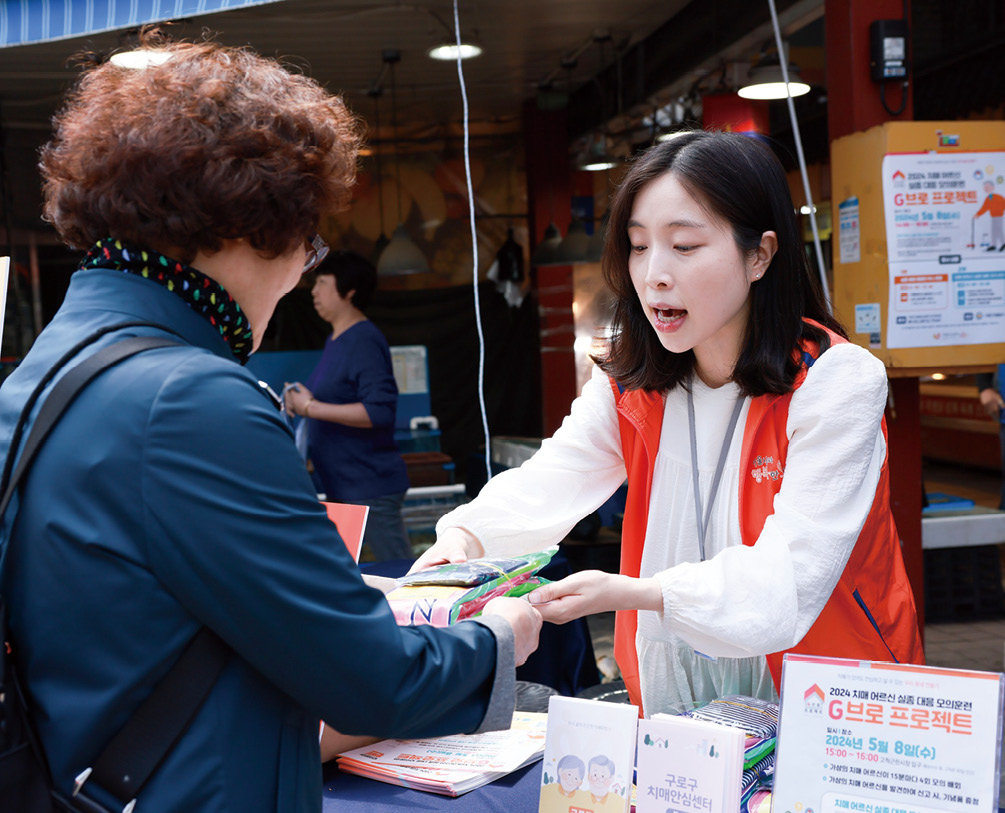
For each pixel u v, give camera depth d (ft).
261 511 2.66
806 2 13.83
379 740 4.90
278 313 29.43
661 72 20.26
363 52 21.99
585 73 25.17
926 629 15.53
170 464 2.62
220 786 2.67
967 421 29.94
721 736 3.29
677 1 18.54
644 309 4.53
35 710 2.72
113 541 2.64
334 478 12.28
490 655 3.20
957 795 2.91
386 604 2.93
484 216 31.24
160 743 2.64
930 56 22.65
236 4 8.44
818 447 4.41
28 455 2.74
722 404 4.78
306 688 2.72
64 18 8.91
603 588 4.12
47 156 3.03
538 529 5.20
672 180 4.26
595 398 5.38
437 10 18.61
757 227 4.32
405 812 4.11
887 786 3.01
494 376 31.50
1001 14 20.57
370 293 12.53
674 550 4.93
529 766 4.55
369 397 11.96
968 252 9.45
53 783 2.70
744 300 4.42
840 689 3.12
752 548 4.26
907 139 9.33
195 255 2.95
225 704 2.72
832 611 4.65
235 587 2.61
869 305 9.71
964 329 9.50
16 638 2.74
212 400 2.69
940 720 2.97
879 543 4.79
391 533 12.37
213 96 2.87
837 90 10.34
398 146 30.89
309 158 2.97
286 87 3.10
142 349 2.80
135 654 2.66
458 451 31.53
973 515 15.42
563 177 28.86
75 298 3.03
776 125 27.91
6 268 4.33
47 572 2.68
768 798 3.84
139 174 2.78
